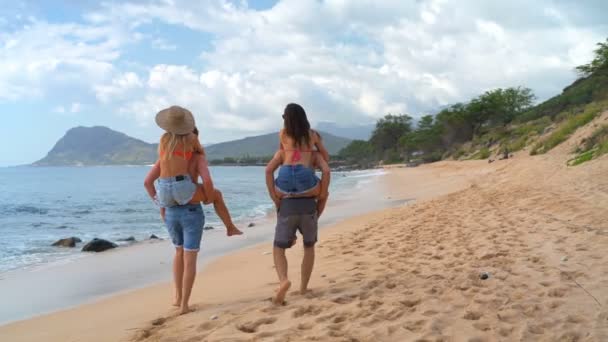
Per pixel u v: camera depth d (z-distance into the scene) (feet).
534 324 10.91
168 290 19.17
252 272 20.47
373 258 20.25
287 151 14.35
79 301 18.78
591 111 67.10
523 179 47.50
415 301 13.29
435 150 273.95
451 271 16.47
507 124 200.64
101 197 97.40
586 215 23.22
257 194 97.19
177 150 13.75
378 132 404.77
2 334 14.16
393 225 30.60
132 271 24.59
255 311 13.24
